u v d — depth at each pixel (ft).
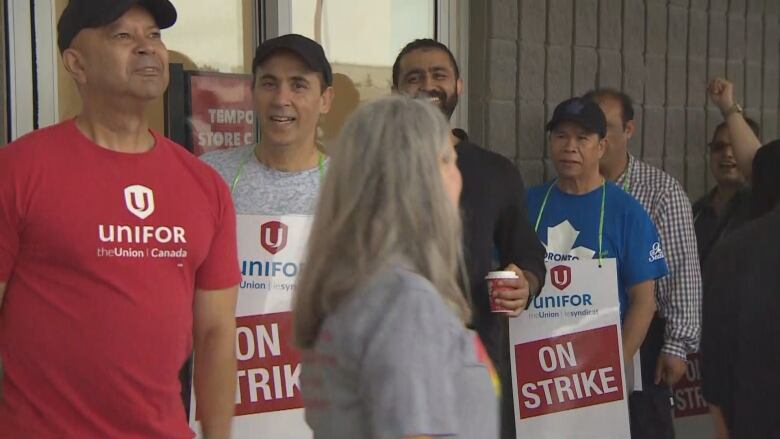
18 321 7.62
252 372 9.84
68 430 7.63
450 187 6.32
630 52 17.15
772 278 8.43
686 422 15.78
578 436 12.19
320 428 5.94
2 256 7.53
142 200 7.90
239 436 9.81
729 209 16.07
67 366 7.61
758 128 18.03
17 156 7.58
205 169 8.50
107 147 7.95
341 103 14.55
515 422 12.10
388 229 5.90
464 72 15.37
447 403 5.54
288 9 13.64
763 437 8.48
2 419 7.66
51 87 11.60
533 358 12.14
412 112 6.16
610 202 13.03
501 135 15.35
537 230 13.25
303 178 10.35
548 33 15.85
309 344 6.19
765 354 8.41
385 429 5.44
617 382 12.25
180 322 8.07
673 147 18.04
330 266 6.02
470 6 15.34
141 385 7.80
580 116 12.89
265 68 10.26
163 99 12.71
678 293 13.64
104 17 7.73
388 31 15.01
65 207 7.57
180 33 12.94
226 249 8.62
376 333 5.64
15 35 11.32
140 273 7.80
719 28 18.72
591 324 12.23
